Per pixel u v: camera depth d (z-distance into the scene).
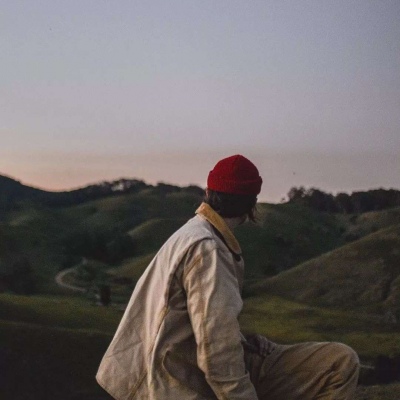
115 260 112.75
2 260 96.69
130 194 175.12
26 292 83.31
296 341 58.81
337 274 81.25
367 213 143.50
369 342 56.59
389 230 89.56
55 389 35.59
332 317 68.06
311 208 149.25
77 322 54.97
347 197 151.88
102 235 123.00
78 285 90.50
